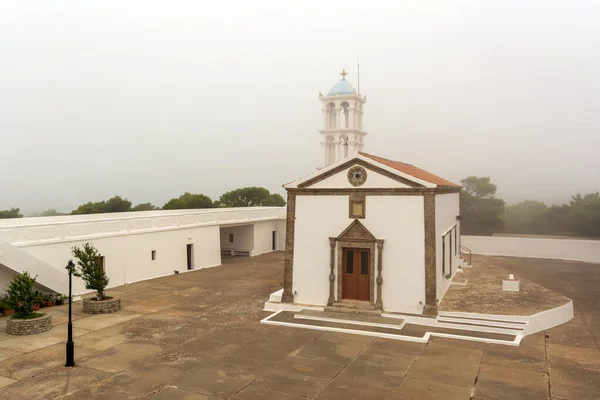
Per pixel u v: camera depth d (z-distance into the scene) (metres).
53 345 16.84
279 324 19.58
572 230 65.69
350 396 12.75
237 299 24.44
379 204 20.73
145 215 34.56
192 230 33.88
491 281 26.27
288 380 13.83
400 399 12.59
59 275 23.22
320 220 21.80
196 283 28.78
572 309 21.56
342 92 34.50
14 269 20.80
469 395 12.84
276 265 36.16
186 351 16.33
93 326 19.34
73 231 25.11
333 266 21.33
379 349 16.61
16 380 13.72
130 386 13.35
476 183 70.50
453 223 28.12
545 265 34.94
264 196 70.38
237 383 13.59
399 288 20.34
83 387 13.25
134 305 23.09
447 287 24.16
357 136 34.50
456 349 16.61
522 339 17.73
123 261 28.19
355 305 20.89
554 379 13.96
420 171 28.84
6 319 20.03
